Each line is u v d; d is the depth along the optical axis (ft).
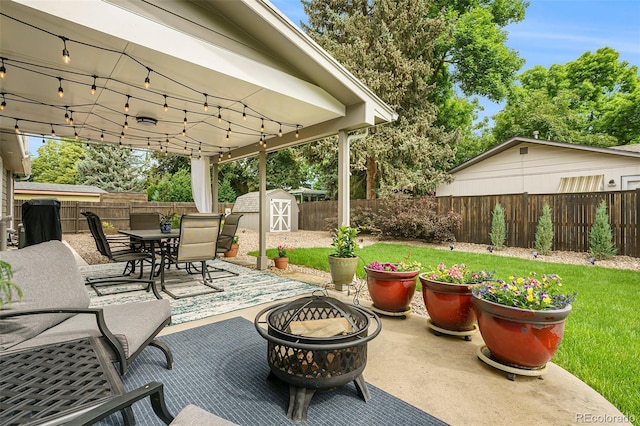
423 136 40.01
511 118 50.11
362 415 5.25
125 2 8.07
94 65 9.42
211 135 18.20
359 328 5.76
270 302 11.51
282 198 46.65
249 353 7.43
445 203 30.17
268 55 11.77
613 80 51.49
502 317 6.35
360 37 39.75
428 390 6.02
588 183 28.30
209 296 12.32
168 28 8.73
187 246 13.35
